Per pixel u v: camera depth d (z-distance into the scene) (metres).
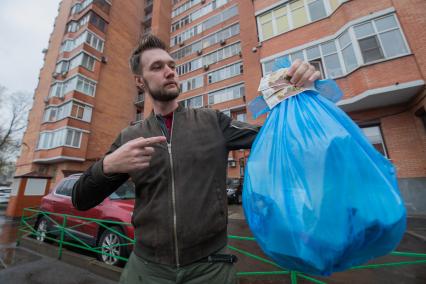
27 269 3.23
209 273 0.95
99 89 18.11
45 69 19.03
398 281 2.80
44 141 15.63
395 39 6.46
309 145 0.69
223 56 19.56
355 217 0.58
